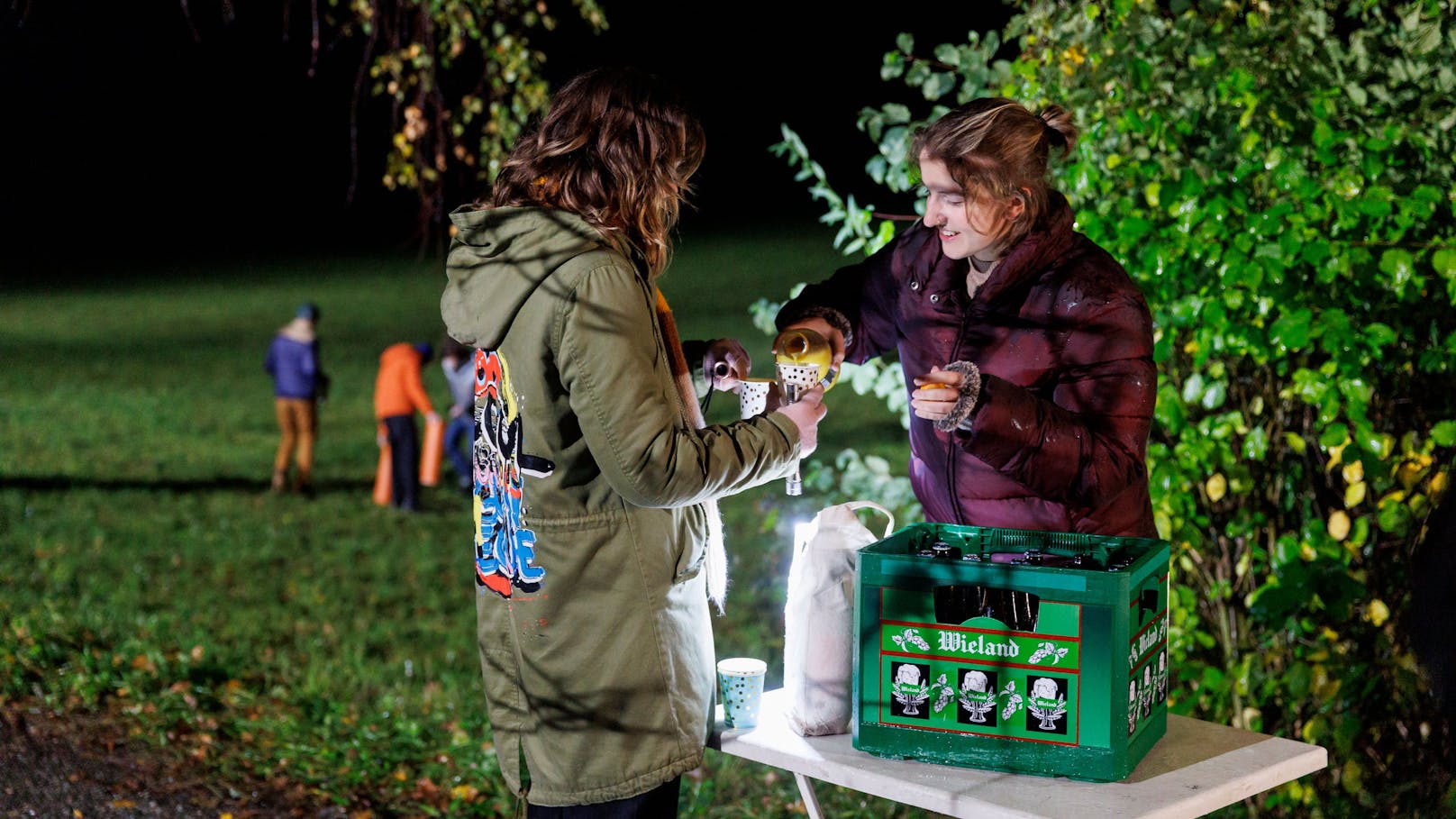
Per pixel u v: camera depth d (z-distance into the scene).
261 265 32.44
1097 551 2.21
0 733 5.40
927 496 2.65
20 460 11.91
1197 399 3.39
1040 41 3.83
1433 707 3.40
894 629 2.12
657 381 2.10
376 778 5.02
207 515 9.99
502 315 2.13
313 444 10.91
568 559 2.18
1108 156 3.49
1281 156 3.16
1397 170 3.32
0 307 25.34
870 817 4.36
